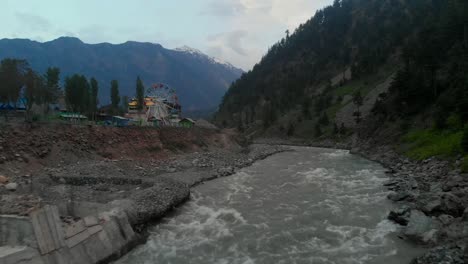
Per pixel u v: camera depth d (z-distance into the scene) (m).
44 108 48.28
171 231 20.38
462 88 43.97
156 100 89.12
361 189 30.38
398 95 65.19
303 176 38.03
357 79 129.75
